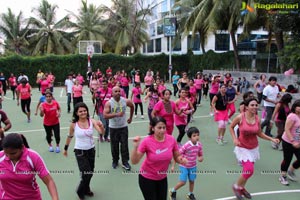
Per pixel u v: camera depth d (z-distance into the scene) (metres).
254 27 20.23
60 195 5.17
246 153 4.89
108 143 8.27
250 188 5.46
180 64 31.72
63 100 17.89
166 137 3.78
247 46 26.00
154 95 8.48
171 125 6.41
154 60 31.16
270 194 5.22
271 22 13.53
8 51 38.12
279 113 7.32
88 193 5.10
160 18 37.81
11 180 2.97
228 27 20.81
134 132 9.69
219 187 5.52
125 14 36.25
